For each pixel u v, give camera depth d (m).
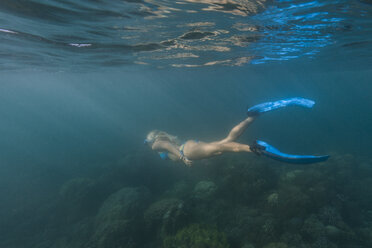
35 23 7.19
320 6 6.37
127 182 16.89
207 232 7.79
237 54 15.39
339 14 7.12
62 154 27.25
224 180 12.73
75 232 11.45
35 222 13.30
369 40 11.33
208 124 39.22
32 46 10.41
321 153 24.08
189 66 22.95
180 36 9.61
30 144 32.41
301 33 9.62
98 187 15.21
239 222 9.48
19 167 22.67
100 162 23.25
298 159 2.46
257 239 8.47
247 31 9.12
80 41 9.72
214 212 10.38
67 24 7.38
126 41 10.03
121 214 11.10
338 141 28.88
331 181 12.32
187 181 14.80
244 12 6.82
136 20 7.25
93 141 33.81
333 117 50.78
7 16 6.53
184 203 10.09
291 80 66.06
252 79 57.66
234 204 11.34
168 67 23.52
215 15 7.03
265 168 13.14
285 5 6.27
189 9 6.47
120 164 18.56
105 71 26.22
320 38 10.77
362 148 25.22
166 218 9.27
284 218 9.64
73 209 13.79
